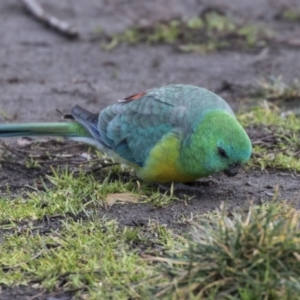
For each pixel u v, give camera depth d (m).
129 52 20.92
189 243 8.98
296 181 12.39
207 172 11.16
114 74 18.83
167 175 11.53
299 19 23.67
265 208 10.64
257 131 14.51
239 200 11.59
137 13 23.92
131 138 11.79
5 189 12.17
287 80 18.36
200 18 22.81
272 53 20.61
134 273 9.19
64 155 13.50
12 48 21.11
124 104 12.18
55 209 11.05
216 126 10.91
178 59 20.30
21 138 14.41
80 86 18.08
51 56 20.48
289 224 8.80
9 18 23.94
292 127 14.64
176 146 11.20
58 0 25.84
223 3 25.25
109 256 9.57
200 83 18.28
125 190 11.83
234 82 18.23
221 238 8.77
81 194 11.57
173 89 11.84
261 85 17.17
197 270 8.59
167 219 10.91
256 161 12.97
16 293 9.08
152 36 21.75
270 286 8.33
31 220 10.88
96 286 9.05
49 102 16.88
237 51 20.95
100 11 24.73
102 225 10.55
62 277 9.30
